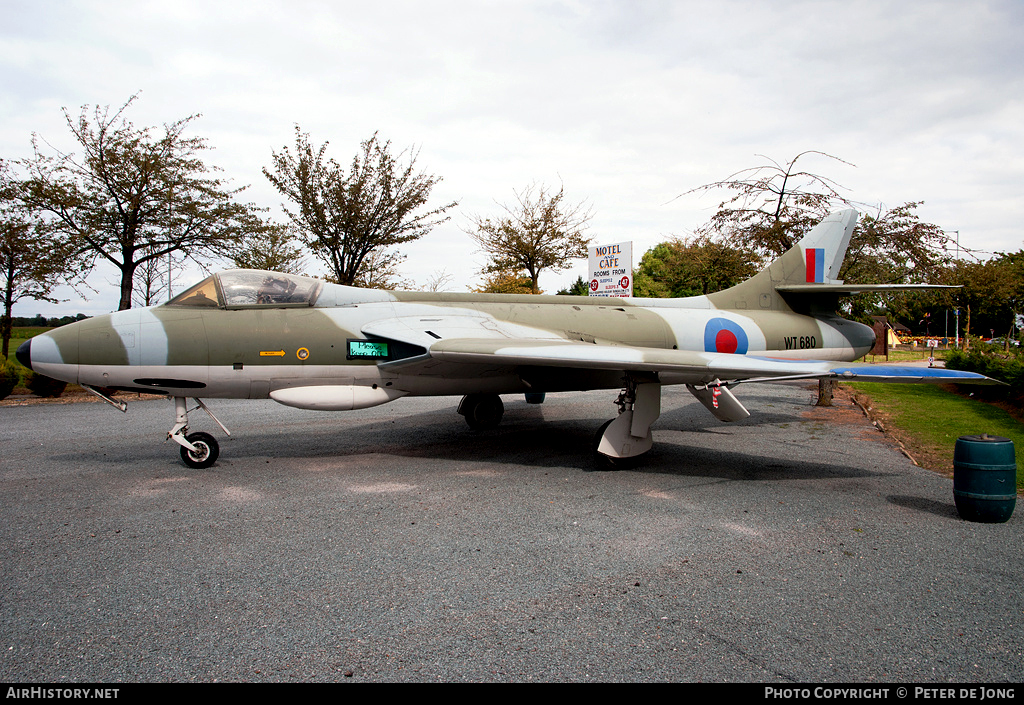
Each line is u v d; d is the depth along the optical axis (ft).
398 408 40.73
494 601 12.00
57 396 47.01
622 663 9.83
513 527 16.44
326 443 28.63
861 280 52.13
